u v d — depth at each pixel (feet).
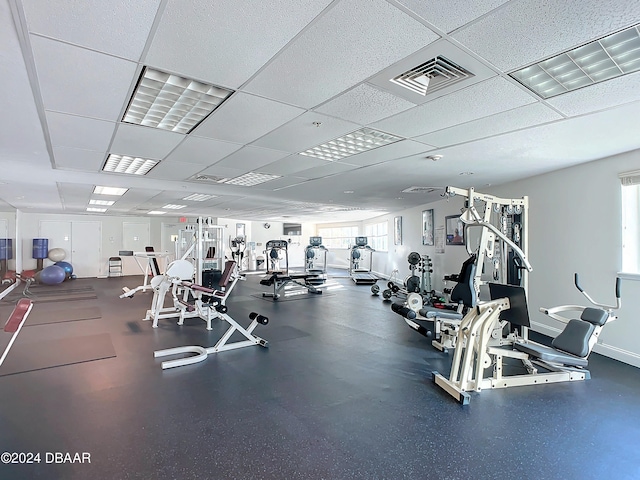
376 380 10.88
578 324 10.75
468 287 12.01
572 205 14.05
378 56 6.04
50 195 22.17
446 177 16.46
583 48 5.87
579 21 5.05
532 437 7.72
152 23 5.08
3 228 31.81
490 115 8.70
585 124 9.23
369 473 6.51
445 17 4.96
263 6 4.73
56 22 5.02
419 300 18.94
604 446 7.38
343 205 28.86
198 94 7.86
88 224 38.70
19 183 17.79
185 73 6.64
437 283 25.77
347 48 5.79
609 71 6.57
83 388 10.23
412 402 9.39
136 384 10.54
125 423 8.28
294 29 5.26
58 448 7.25
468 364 10.09
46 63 6.19
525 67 6.42
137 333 16.43
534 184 16.10
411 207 30.45
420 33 5.36
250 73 6.64
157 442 7.50
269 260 50.90
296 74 6.68
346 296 27.40
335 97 7.72
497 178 16.62
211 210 33.12
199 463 6.79
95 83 6.99
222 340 13.83
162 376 11.18
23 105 8.03
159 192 21.38
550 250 15.11
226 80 6.93
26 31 5.22
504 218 13.85
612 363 12.09
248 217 44.09
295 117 8.95
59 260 36.01
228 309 22.12
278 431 7.95
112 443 7.45
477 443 7.48
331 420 8.45
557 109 8.27
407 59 6.15
